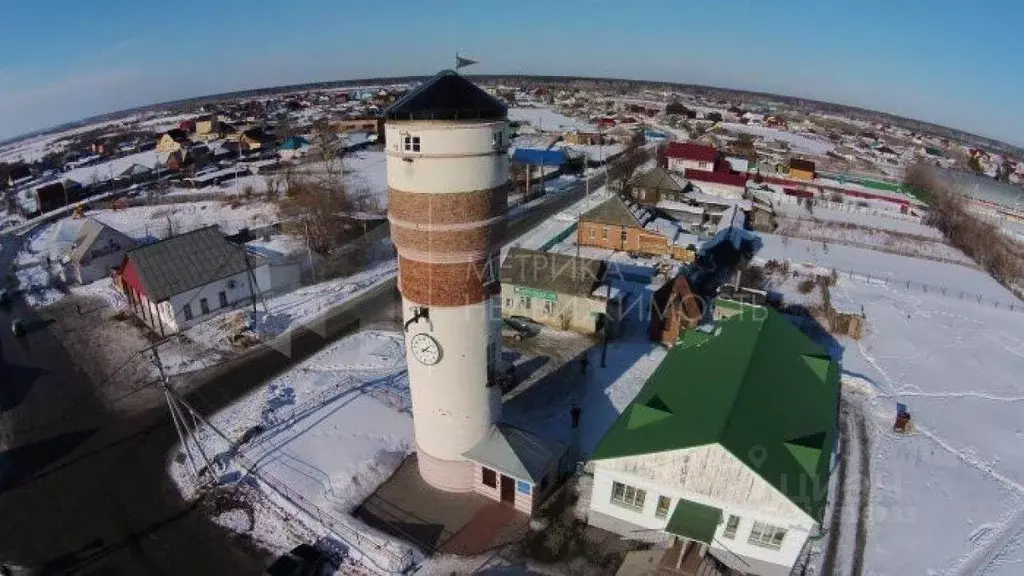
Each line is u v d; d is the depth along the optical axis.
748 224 79.06
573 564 25.05
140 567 24.77
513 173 98.31
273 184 92.75
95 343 44.84
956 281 62.94
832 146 171.38
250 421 34.22
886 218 87.62
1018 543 27.05
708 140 146.38
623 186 88.75
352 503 28.09
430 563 25.00
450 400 26.38
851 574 25.03
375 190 89.12
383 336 45.28
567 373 39.53
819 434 26.84
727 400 25.69
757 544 24.17
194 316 47.00
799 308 50.06
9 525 27.06
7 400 37.47
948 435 35.06
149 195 91.31
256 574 24.45
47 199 88.62
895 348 45.62
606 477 25.73
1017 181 145.88
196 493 28.89
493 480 27.98
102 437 33.50
